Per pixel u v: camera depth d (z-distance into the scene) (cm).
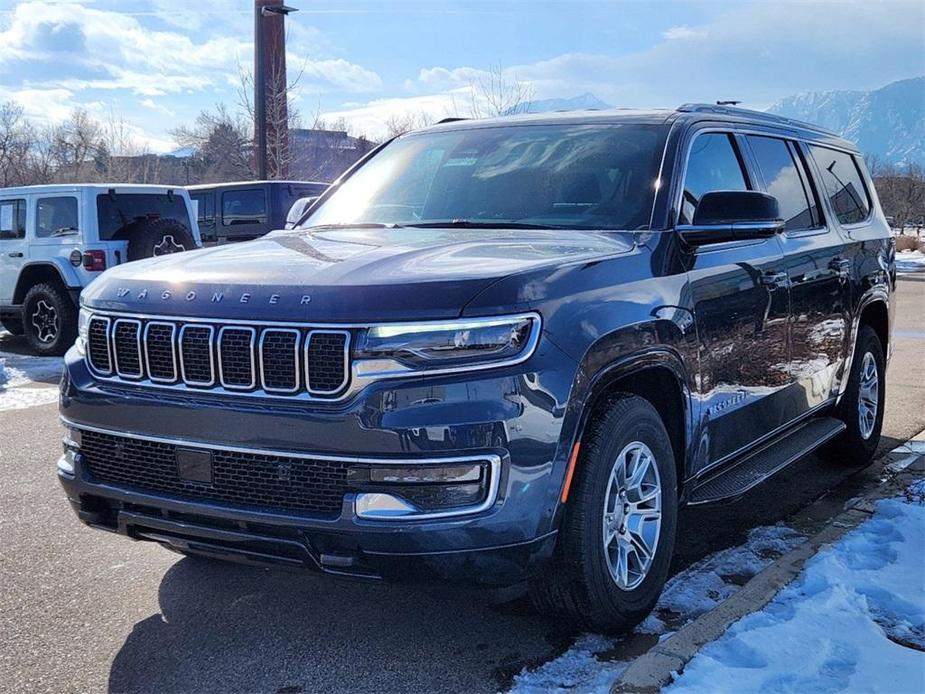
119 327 325
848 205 589
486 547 285
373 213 445
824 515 501
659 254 365
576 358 301
